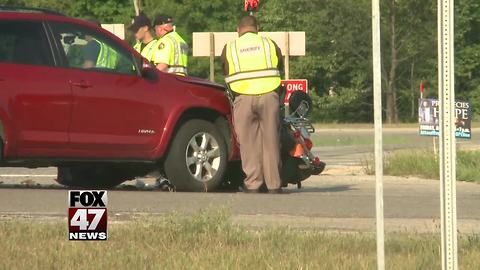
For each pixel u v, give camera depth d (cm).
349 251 3028
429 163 6488
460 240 3212
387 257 2906
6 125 4234
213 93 4803
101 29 4566
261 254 2888
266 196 4519
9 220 3438
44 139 4322
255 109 4672
